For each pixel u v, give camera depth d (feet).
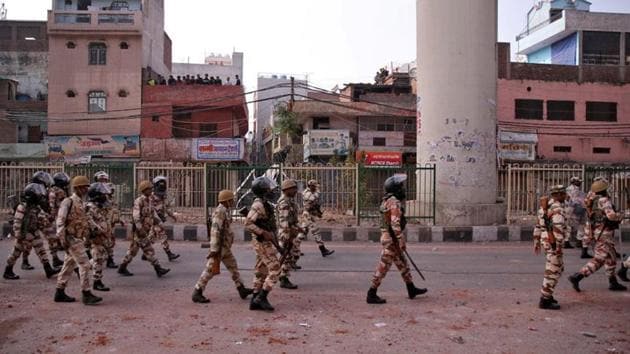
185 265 36.81
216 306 25.00
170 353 18.49
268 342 19.69
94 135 120.37
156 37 147.13
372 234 50.88
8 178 53.42
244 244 48.42
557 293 28.02
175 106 122.11
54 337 20.24
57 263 34.14
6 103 129.39
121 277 32.30
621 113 130.31
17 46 145.38
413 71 155.12
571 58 144.77
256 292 24.94
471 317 23.15
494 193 55.52
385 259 25.53
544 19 159.33
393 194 25.86
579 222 46.47
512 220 54.75
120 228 51.70
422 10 56.44
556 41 151.23
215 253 25.46
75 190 25.61
